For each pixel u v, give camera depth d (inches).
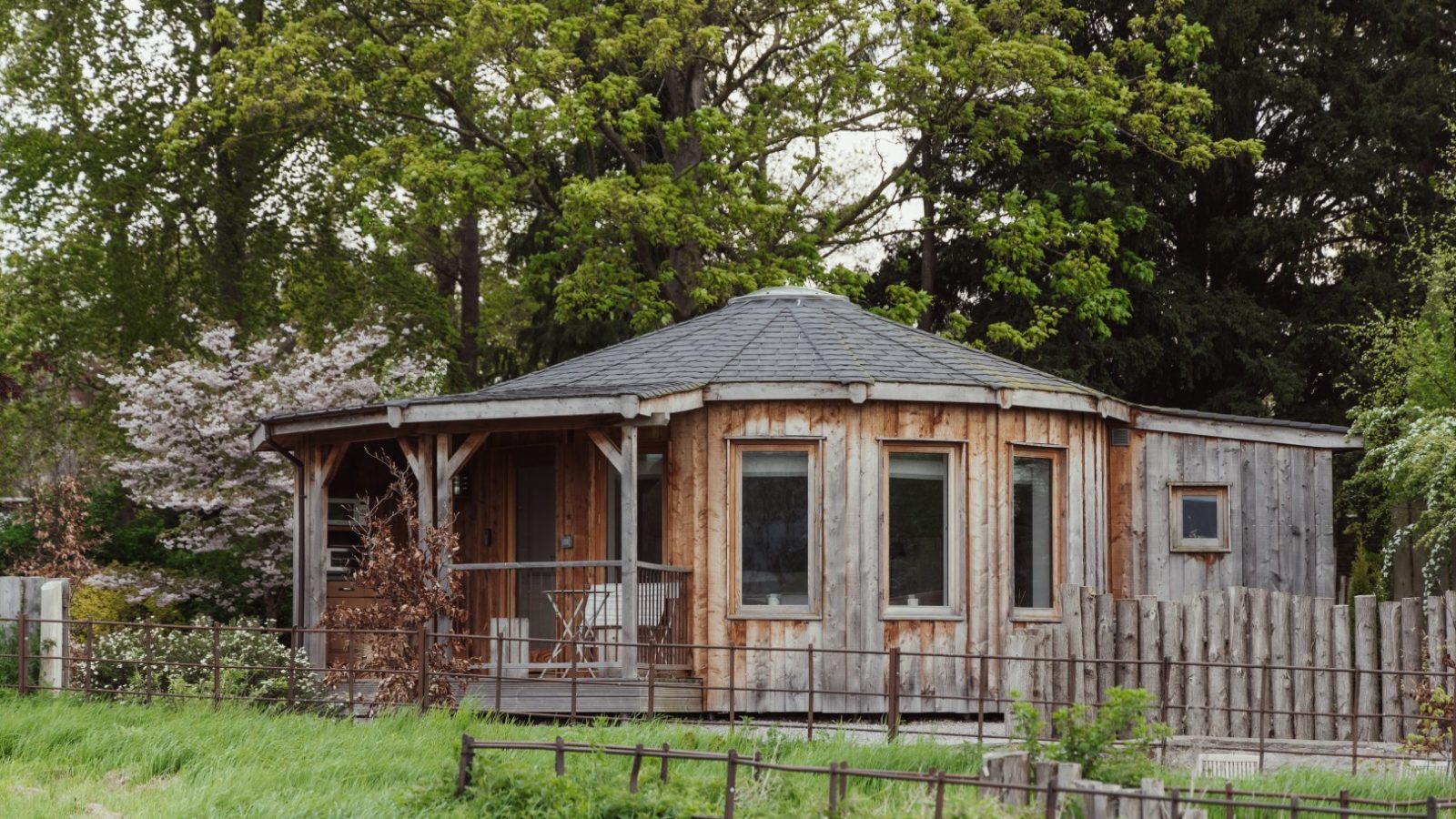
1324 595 680.4
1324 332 1005.2
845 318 690.8
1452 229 869.8
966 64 992.9
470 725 468.1
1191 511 684.1
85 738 431.2
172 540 848.9
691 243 1000.9
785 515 607.2
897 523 613.6
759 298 727.1
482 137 1031.6
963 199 1068.5
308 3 1074.1
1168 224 1056.8
